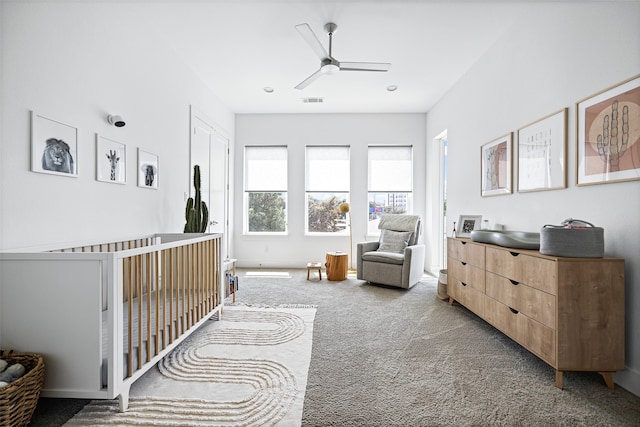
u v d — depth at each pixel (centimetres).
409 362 216
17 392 133
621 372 188
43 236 193
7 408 129
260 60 374
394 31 311
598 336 183
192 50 352
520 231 281
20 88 179
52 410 162
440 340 253
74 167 215
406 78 420
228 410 163
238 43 336
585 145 213
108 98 248
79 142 220
